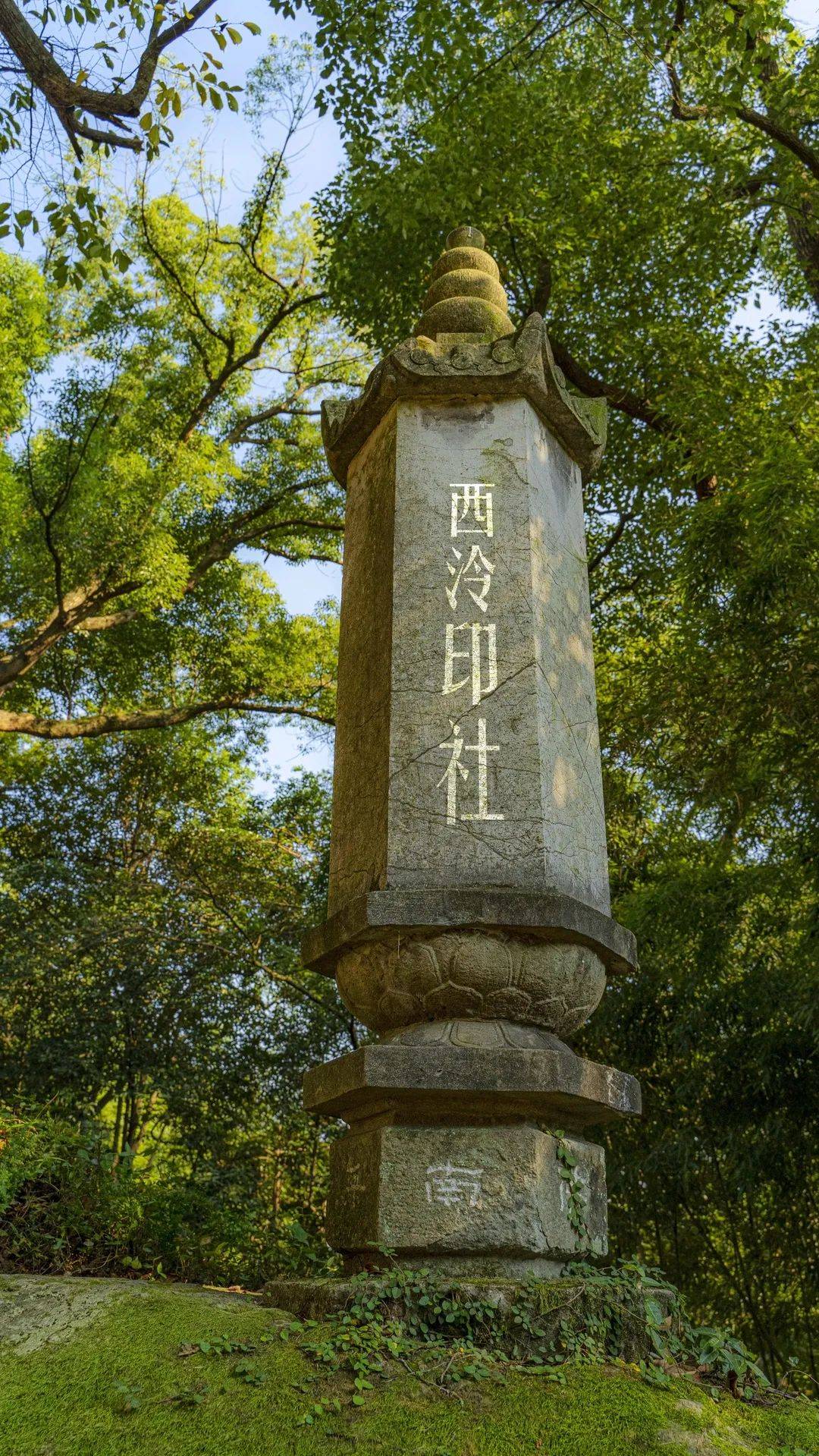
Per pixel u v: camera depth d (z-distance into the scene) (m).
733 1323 8.39
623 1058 8.05
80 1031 9.88
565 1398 2.53
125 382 12.23
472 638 3.63
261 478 13.79
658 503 9.58
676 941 7.48
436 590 3.71
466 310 4.29
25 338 11.35
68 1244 4.30
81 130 4.55
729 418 8.31
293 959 10.56
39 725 11.55
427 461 3.90
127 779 13.16
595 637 9.89
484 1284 2.81
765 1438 2.58
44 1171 4.39
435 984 3.21
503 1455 2.35
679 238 9.85
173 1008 10.59
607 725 8.27
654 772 8.27
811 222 8.93
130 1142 10.19
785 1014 7.04
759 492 6.48
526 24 9.73
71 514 11.21
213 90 4.80
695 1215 8.52
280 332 13.91
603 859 3.78
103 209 4.93
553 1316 2.79
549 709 3.61
